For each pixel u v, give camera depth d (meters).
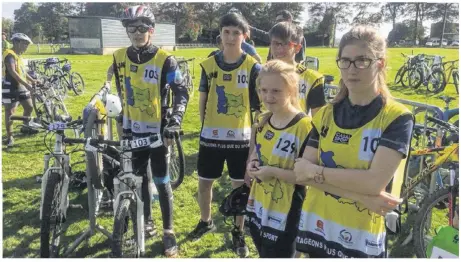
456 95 10.33
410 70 11.98
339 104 1.70
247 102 2.89
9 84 5.68
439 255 2.48
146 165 3.09
